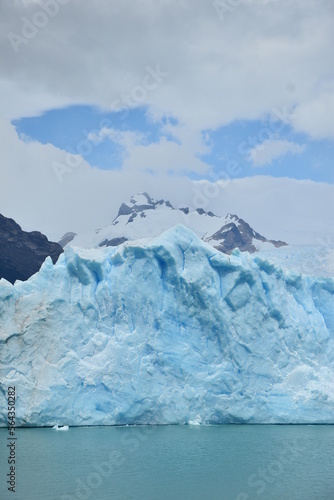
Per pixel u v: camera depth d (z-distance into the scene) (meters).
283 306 107.94
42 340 100.88
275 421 104.00
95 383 99.50
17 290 103.06
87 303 102.81
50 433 95.69
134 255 105.06
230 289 105.69
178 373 102.12
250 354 104.88
